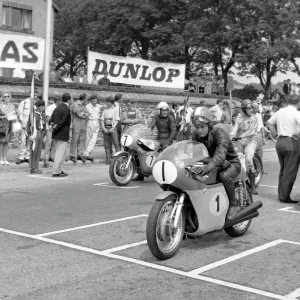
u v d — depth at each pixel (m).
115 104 15.65
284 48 32.03
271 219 8.36
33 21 30.64
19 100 18.42
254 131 10.53
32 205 9.21
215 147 6.54
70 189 10.98
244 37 32.97
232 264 5.90
